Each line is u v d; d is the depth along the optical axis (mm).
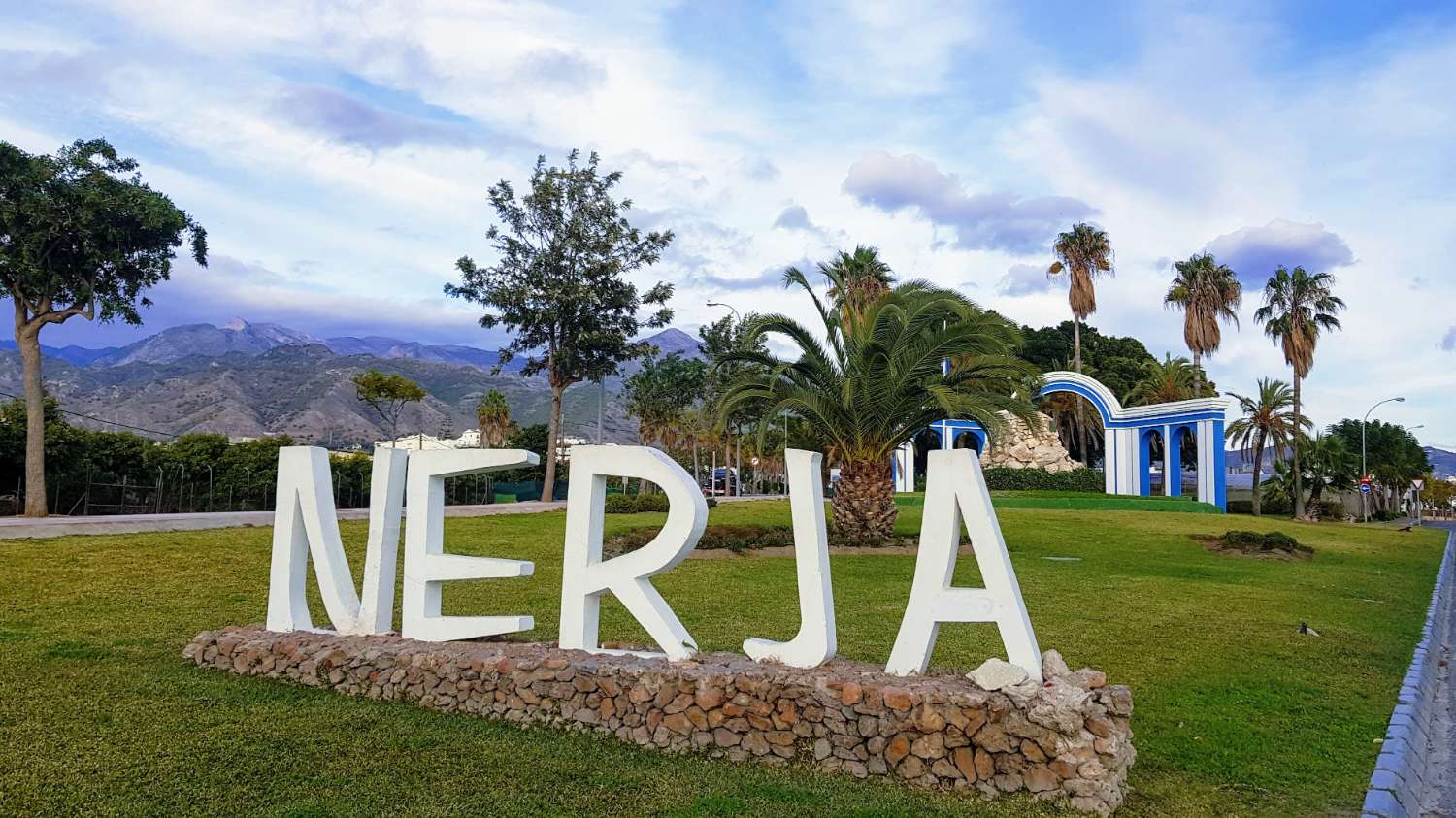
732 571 17625
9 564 13750
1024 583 17125
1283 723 7879
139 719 6734
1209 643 11344
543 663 7184
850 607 13586
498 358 39531
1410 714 8367
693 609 13109
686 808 5418
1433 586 20578
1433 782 7227
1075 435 70812
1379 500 77188
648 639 10648
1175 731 7562
